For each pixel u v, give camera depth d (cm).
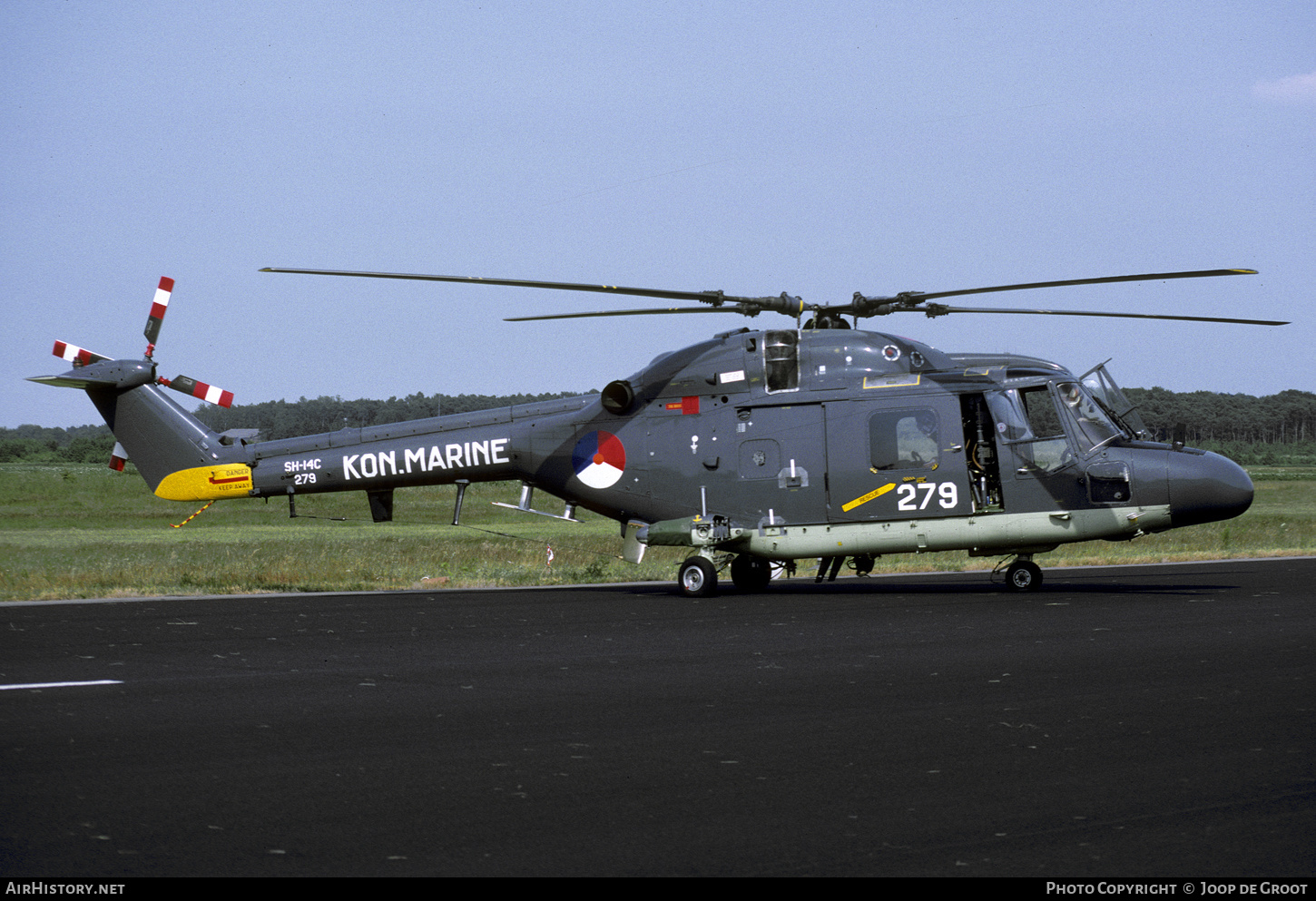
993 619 2183
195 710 1354
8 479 11288
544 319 2712
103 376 3316
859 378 2814
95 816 936
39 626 2217
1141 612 2256
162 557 4522
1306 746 1138
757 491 2852
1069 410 2711
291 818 930
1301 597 2506
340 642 1964
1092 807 942
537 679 1564
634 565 4188
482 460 3117
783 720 1275
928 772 1051
